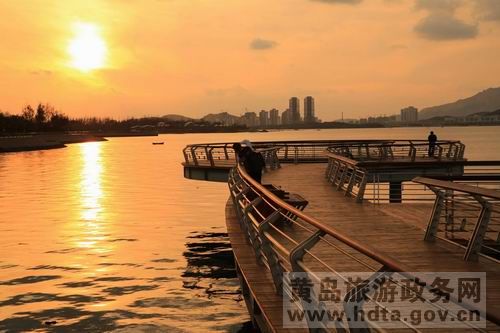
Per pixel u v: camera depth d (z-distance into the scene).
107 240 21.59
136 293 14.34
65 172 65.31
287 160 33.16
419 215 13.32
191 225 25.48
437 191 9.80
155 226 25.17
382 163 16.14
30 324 12.02
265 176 23.42
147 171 66.88
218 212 30.16
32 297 13.97
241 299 13.80
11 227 24.88
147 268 17.02
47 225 25.48
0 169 70.56
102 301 13.65
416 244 9.68
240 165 12.58
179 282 15.43
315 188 18.97
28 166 76.50
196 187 46.53
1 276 16.00
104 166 76.62
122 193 41.34
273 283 7.33
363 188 15.48
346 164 17.88
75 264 17.52
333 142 35.94
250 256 9.09
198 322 12.12
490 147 101.81
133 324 12.00
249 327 11.77
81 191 43.00
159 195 39.84
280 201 6.91
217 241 21.41
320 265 8.14
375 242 9.87
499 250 9.07
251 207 8.56
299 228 11.66
